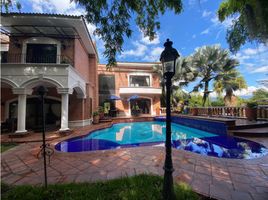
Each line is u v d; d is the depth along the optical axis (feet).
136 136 39.22
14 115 43.37
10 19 35.40
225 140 30.27
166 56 10.09
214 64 60.85
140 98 76.84
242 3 9.39
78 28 39.50
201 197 10.84
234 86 57.06
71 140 31.30
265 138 28.17
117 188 11.52
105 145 30.66
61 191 11.31
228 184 12.48
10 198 10.64
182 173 14.42
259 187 12.05
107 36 12.07
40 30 39.65
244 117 40.81
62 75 33.42
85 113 48.91
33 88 34.91
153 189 11.12
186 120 48.88
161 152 21.02
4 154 21.54
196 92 67.72
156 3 11.84
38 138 29.99
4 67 31.86
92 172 15.17
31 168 16.49
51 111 47.16
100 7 11.18
